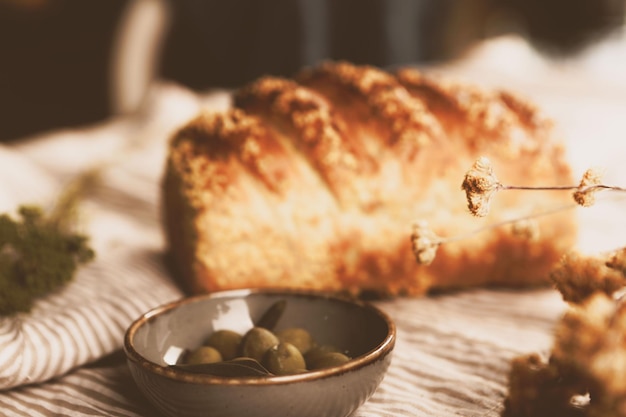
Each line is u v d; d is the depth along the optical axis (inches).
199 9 61.6
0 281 19.8
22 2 84.7
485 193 15.6
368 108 22.6
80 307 20.0
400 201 22.0
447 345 20.4
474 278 23.2
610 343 13.9
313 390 15.9
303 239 21.5
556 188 15.7
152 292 21.1
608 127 39.3
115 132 41.7
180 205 21.8
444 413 17.5
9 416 17.6
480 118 23.0
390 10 65.1
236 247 21.2
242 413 15.9
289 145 22.1
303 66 62.9
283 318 19.0
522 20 98.5
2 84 83.0
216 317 18.8
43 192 29.2
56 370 18.7
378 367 16.6
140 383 16.5
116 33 56.8
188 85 65.6
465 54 72.1
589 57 81.0
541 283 23.6
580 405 16.1
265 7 62.2
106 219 27.4
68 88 84.0
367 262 22.0
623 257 15.0
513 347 20.0
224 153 21.8
